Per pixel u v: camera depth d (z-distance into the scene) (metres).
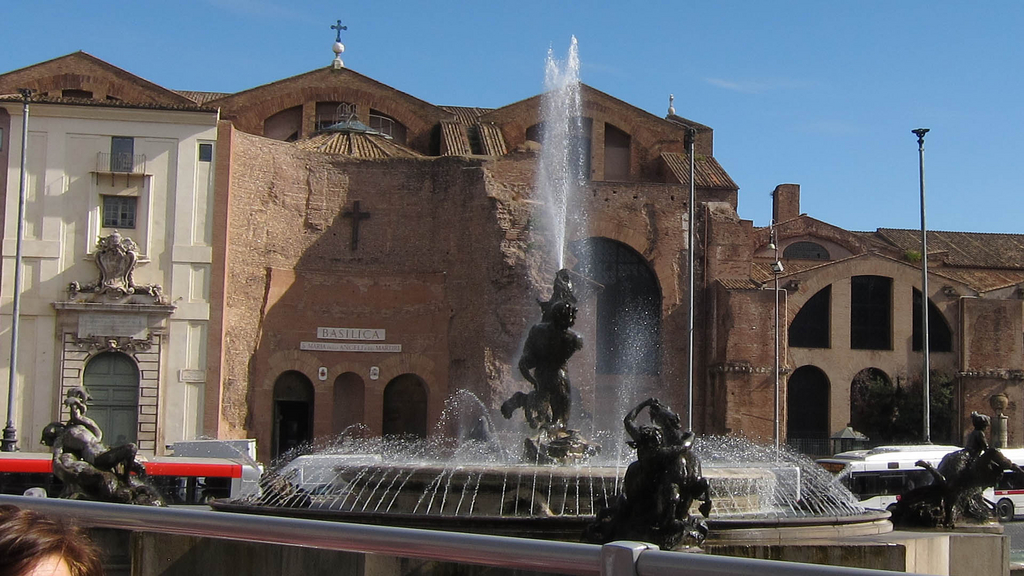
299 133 67.12
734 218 63.16
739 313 60.19
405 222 60.47
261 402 57.59
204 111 56.19
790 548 16.61
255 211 58.06
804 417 63.06
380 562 11.73
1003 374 62.62
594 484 20.89
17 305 50.06
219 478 40.84
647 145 68.81
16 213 55.03
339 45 69.94
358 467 22.84
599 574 5.69
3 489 37.91
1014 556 24.88
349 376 59.78
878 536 18.53
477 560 6.16
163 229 56.03
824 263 64.38
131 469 22.59
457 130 66.81
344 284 59.56
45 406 54.34
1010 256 75.25
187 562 12.65
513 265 57.41
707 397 61.75
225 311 56.41
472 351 58.09
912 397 62.75
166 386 55.28
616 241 62.19
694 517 16.73
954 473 22.36
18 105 54.72
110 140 55.66
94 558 4.42
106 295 54.91
